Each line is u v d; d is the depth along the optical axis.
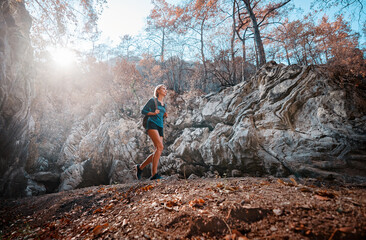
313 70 4.80
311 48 8.27
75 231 1.93
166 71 15.33
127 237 1.44
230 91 7.52
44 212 3.16
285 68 5.48
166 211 1.73
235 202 1.65
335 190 1.99
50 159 15.86
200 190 2.27
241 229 1.28
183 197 2.04
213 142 6.17
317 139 3.91
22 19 7.66
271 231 1.19
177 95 11.47
